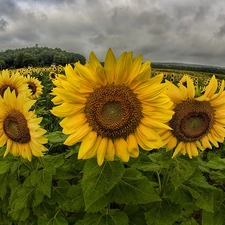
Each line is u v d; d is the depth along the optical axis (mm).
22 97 585
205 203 573
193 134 544
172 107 546
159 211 590
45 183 579
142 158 620
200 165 675
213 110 559
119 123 479
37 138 567
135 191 529
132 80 474
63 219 626
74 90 469
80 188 595
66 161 732
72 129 485
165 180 606
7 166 650
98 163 478
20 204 599
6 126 594
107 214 582
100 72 458
